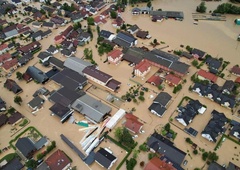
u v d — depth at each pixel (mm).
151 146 63688
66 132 70375
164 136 67938
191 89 81312
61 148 66250
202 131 67750
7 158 64312
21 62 93938
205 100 78688
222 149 64812
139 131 68750
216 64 89500
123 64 93312
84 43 104250
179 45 102375
